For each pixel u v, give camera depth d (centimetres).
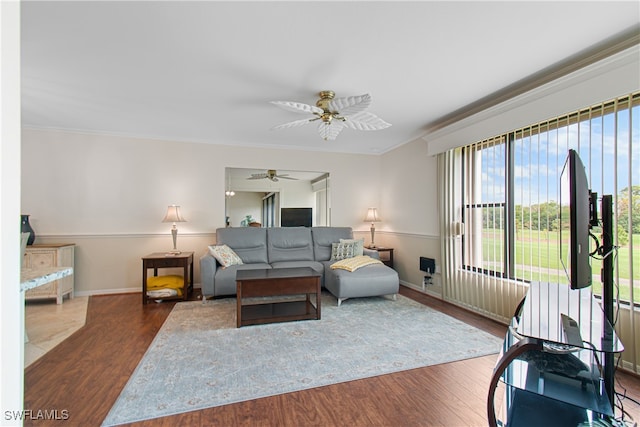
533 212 269
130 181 431
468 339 261
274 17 180
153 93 289
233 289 373
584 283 141
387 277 369
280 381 195
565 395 127
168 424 155
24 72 246
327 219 529
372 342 254
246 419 159
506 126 286
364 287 360
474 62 233
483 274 322
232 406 169
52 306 360
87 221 414
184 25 187
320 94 289
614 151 209
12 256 63
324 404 172
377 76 255
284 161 506
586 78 219
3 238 61
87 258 414
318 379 197
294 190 511
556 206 249
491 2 167
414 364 218
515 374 140
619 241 207
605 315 145
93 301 382
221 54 221
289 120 370
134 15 177
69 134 407
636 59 192
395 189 505
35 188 396
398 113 348
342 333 274
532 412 134
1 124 60
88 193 415
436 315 325
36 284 109
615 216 207
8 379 62
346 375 202
